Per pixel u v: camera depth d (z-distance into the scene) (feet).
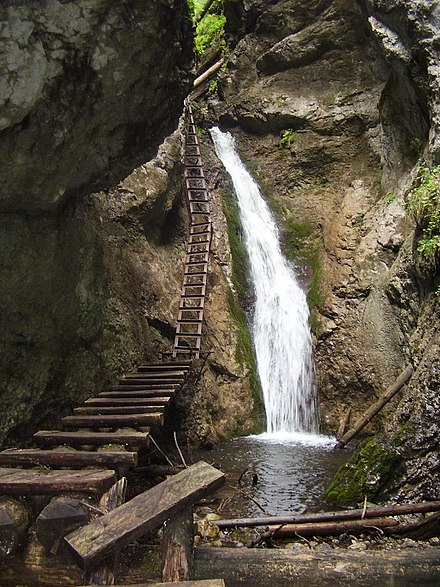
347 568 11.70
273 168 45.98
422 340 22.81
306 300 37.88
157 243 36.47
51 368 19.44
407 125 33.73
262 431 33.94
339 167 42.37
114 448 14.99
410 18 27.37
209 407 31.48
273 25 48.19
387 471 18.34
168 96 17.39
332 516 15.30
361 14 38.34
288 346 36.76
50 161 15.64
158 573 10.84
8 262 16.99
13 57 12.53
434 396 18.83
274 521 15.05
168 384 23.50
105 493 11.71
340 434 29.96
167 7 14.39
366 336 32.32
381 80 41.37
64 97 14.30
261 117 46.44
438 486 17.54
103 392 21.90
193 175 42.34
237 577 11.56
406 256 29.25
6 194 15.69
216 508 18.53
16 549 11.01
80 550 10.00
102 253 23.65
